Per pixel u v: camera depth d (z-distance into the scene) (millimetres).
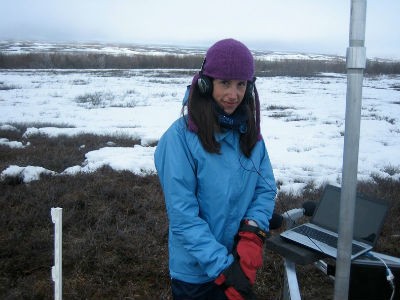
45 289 4059
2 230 5355
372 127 15672
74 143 11266
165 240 5250
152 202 6535
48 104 21172
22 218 5605
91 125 15242
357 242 2781
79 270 4426
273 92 30797
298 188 7535
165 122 16375
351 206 1946
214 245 2053
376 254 2871
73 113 18406
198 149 2105
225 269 2020
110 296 4062
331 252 2541
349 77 1840
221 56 2057
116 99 23766
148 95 26234
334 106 22922
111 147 10859
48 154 9641
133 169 8531
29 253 4730
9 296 3855
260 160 2381
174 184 2096
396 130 15211
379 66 63969
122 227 5551
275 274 4449
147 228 5590
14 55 60875
